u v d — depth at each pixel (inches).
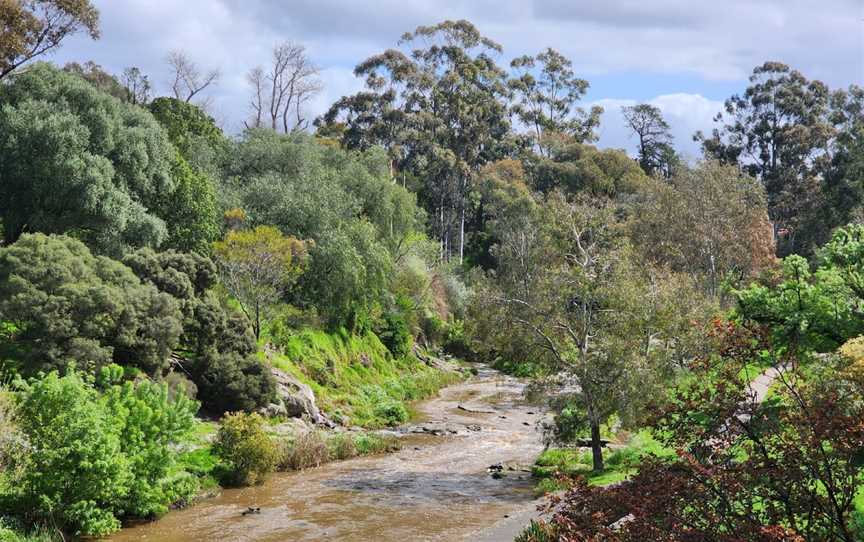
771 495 385.4
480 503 950.4
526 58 4943.4
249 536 804.6
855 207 3368.6
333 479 1082.1
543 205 2859.3
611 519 401.4
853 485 379.2
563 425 1087.6
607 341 1052.5
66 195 1461.6
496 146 4439.0
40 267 1084.5
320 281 1876.2
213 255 1702.8
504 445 1357.0
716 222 2556.6
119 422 828.0
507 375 2422.5
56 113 1501.0
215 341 1320.1
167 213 1690.5
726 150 4500.5
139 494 842.2
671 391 604.7
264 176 2094.0
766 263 2610.7
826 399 395.9
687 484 379.9
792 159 4269.2
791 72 4367.6
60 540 740.7
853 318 902.4
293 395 1403.8
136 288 1186.0
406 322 2420.0
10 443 733.9
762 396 847.1
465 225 4042.8
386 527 841.5
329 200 2044.8
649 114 4896.7
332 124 4234.7
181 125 2258.9
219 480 1017.5
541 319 1112.2
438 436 1444.4
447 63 4160.9
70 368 847.7
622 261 1139.9
